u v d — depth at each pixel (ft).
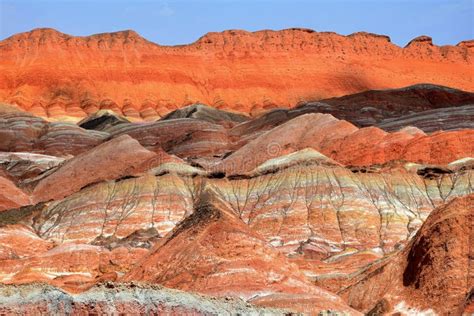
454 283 445.37
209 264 459.32
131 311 356.18
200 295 371.97
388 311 453.99
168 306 360.28
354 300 474.08
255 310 373.61
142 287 361.71
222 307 369.50
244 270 453.99
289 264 471.21
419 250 466.70
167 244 489.67
